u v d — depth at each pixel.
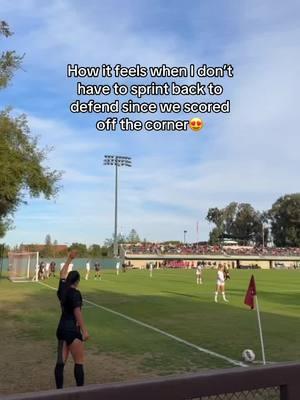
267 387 3.23
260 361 10.38
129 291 31.81
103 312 19.69
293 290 33.50
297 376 3.35
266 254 119.94
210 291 31.97
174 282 43.38
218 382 3.04
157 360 10.50
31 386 8.51
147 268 94.06
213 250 118.56
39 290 32.88
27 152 17.81
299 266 120.25
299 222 151.88
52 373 9.44
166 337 13.54
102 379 8.91
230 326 15.66
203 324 16.16
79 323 7.59
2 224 32.69
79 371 7.50
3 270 68.69
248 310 20.47
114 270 79.38
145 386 2.81
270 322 16.64
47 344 12.70
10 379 8.98
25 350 11.86
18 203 22.67
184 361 10.39
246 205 173.75
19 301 24.91
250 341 12.82
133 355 11.04
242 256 116.25
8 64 13.03
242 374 3.13
